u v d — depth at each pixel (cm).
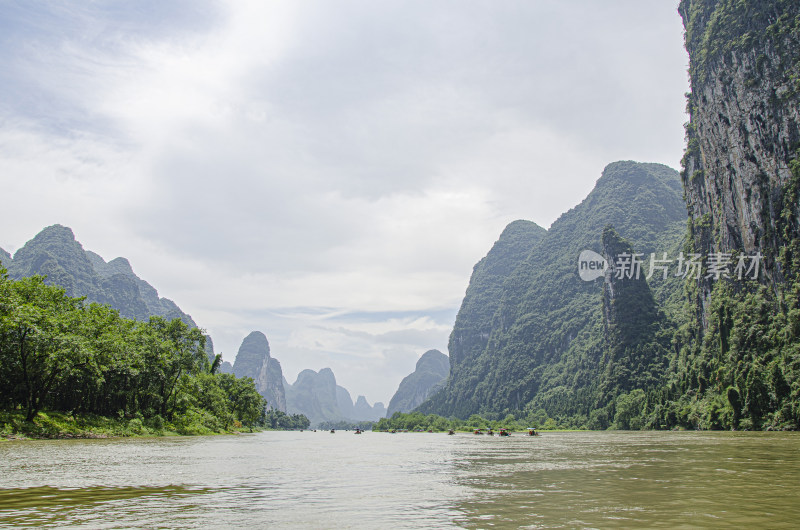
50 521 1407
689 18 17588
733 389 10712
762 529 1274
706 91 15088
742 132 13538
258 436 11650
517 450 5497
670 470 2769
